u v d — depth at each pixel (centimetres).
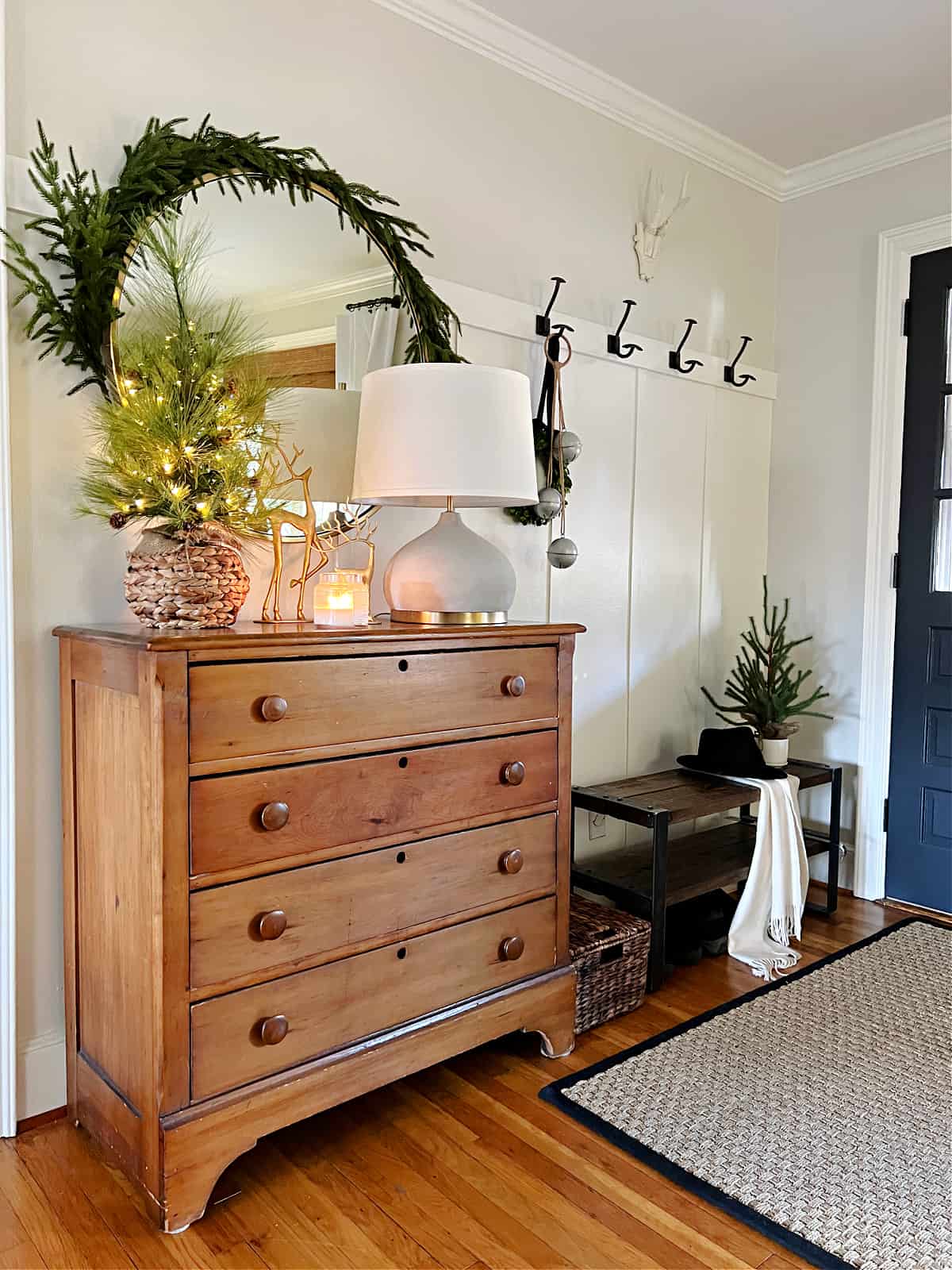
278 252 202
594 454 282
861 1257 144
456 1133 179
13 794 176
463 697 187
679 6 238
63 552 181
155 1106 147
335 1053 168
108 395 181
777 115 296
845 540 328
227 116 200
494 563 197
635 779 285
